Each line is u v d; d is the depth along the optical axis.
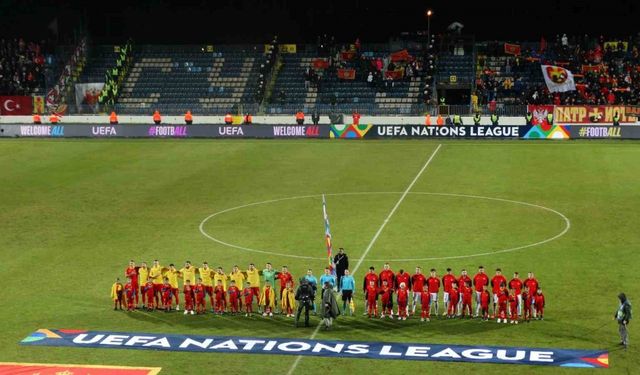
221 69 95.75
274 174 64.38
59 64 95.88
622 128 77.19
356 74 93.75
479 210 53.66
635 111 82.06
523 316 36.62
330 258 40.25
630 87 89.81
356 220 51.75
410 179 62.12
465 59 93.69
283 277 37.91
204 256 45.25
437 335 34.97
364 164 67.38
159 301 40.03
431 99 88.06
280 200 56.75
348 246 46.72
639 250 45.12
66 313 37.72
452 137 78.44
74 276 42.53
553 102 89.06
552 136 77.81
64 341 34.50
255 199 57.06
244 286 38.53
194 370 31.64
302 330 35.78
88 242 48.09
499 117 83.19
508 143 75.56
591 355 32.47
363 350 33.34
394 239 47.88
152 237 48.84
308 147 74.56
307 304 35.91
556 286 40.06
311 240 47.91
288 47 96.75
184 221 52.03
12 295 39.97
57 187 61.00
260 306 38.44
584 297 38.62
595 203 54.78
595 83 90.25
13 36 98.56
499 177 62.31
